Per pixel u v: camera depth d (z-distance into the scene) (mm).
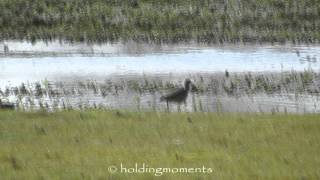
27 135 75125
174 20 197875
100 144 71062
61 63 153375
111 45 174875
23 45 173500
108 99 118812
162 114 90000
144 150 68500
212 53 166750
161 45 175750
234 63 156250
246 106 114625
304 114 94438
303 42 182875
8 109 98438
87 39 180500
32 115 87500
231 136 75125
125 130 77750
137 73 144500
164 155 67000
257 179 59969
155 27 193375
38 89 125125
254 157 66938
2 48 169500
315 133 78312
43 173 60156
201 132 77188
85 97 120375
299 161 65625
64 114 88250
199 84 131000
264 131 78188
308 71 146375
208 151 68688
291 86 131625
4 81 135250
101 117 86188
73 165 63031
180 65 153000
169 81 136500
